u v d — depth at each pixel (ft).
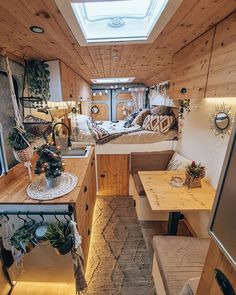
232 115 5.21
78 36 4.23
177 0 2.93
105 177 9.70
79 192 4.33
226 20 3.60
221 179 1.77
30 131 5.63
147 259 6.08
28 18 3.38
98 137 9.16
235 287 1.65
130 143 9.29
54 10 3.09
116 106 18.99
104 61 7.06
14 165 5.38
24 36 4.27
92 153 7.81
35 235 3.93
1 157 4.60
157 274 4.66
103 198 9.70
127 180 9.78
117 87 18.16
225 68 3.72
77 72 9.75
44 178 4.88
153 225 7.71
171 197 5.58
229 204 1.69
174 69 6.30
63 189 4.34
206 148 6.55
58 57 6.28
